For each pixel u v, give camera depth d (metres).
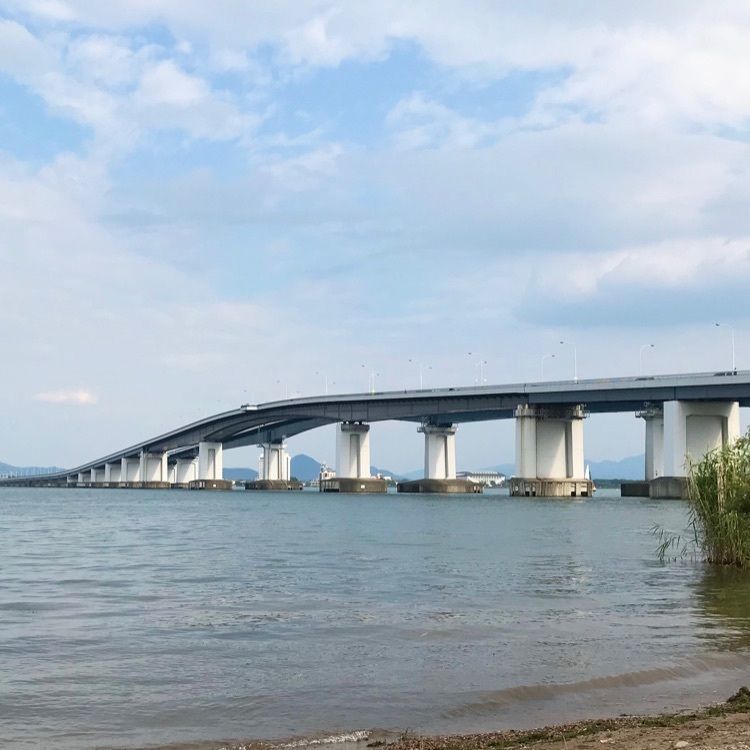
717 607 37.75
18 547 73.75
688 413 179.75
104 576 50.81
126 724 20.73
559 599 40.25
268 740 19.53
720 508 50.53
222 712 21.69
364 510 150.25
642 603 38.94
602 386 188.88
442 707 22.12
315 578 49.12
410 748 18.30
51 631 32.38
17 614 36.56
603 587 44.53
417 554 64.69
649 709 21.86
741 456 50.75
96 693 23.39
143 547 73.19
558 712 21.77
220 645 29.61
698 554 59.97
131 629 32.72
